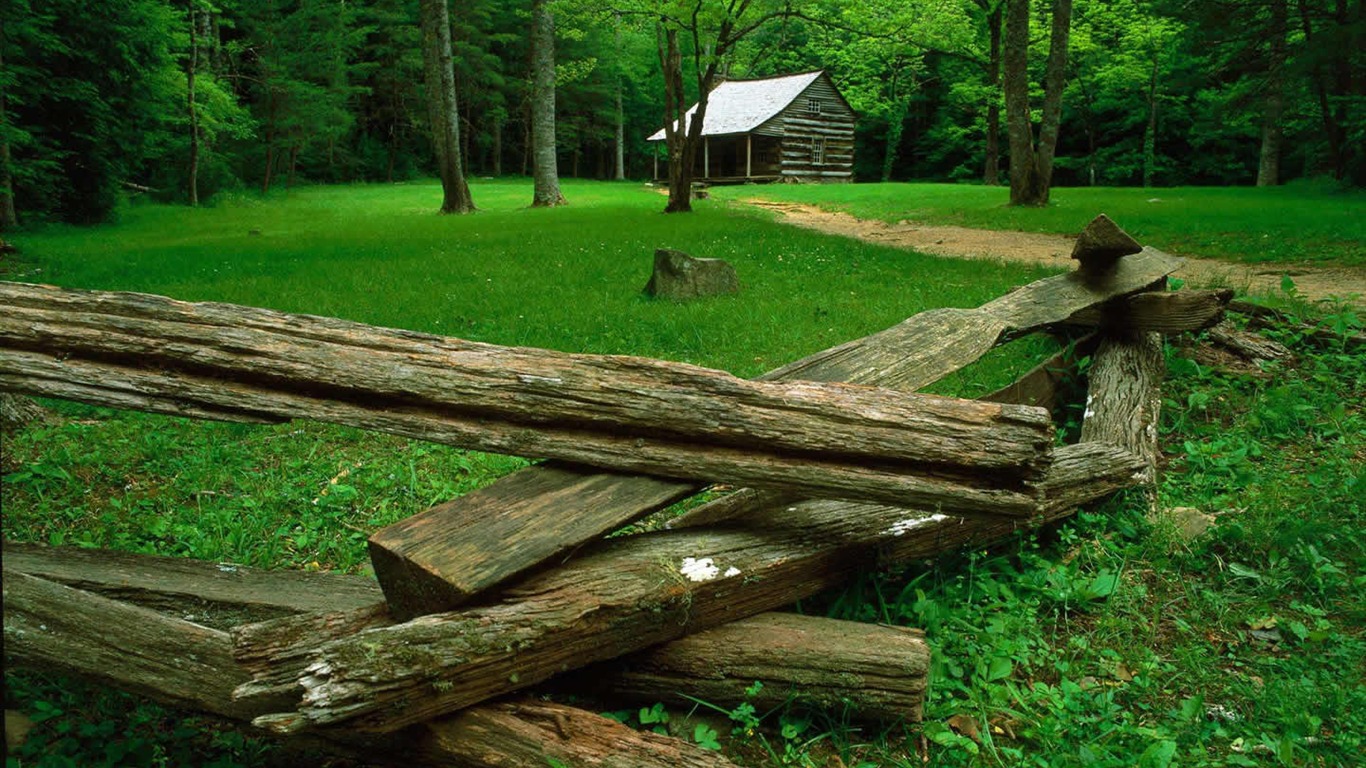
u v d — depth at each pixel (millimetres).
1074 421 5406
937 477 3018
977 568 3670
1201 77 28172
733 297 9055
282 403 2984
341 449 5195
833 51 49188
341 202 32188
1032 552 3859
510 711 2564
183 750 2789
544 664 2613
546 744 2463
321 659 2344
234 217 25281
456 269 11352
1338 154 26453
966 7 37312
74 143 22078
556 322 7863
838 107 48500
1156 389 5387
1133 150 45562
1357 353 6297
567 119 60219
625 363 3033
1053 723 2811
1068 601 3543
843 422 3008
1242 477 4598
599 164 64500
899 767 2732
